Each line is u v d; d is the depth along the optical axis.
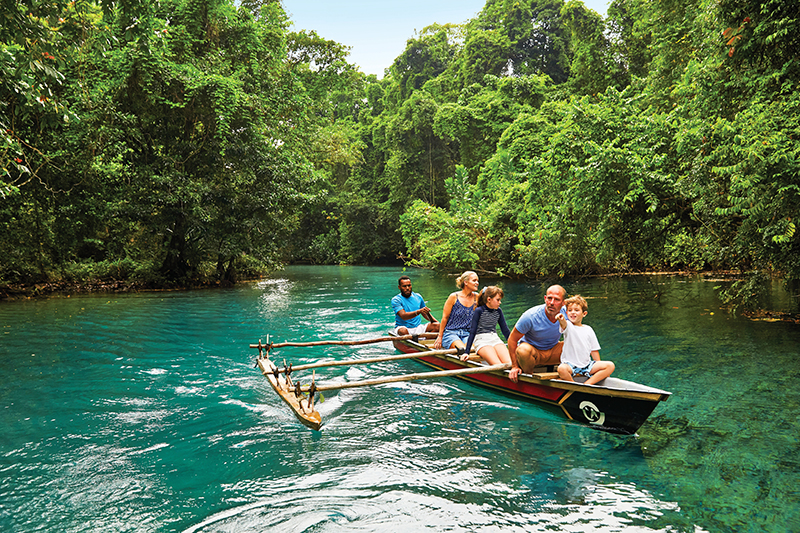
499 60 38.81
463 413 4.67
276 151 19.91
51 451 3.87
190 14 17.88
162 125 18.08
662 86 15.58
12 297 14.97
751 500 2.99
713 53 9.23
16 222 15.59
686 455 3.62
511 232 19.20
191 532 2.78
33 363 6.68
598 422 4.18
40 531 2.80
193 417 4.62
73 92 13.45
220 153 17.20
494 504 3.02
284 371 5.28
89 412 4.75
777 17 7.88
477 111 34.00
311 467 3.57
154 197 16.72
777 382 5.21
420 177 39.53
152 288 18.31
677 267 18.44
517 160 20.67
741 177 7.14
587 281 16.55
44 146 12.61
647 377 5.52
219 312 11.80
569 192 10.10
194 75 16.23
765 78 8.22
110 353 7.30
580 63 28.36
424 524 2.82
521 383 4.83
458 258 20.89
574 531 2.73
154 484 3.34
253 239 20.08
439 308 11.97
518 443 3.94
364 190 46.81
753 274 8.68
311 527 2.80
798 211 7.09
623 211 9.48
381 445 3.95
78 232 16.97
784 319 8.57
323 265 43.88
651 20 18.83
